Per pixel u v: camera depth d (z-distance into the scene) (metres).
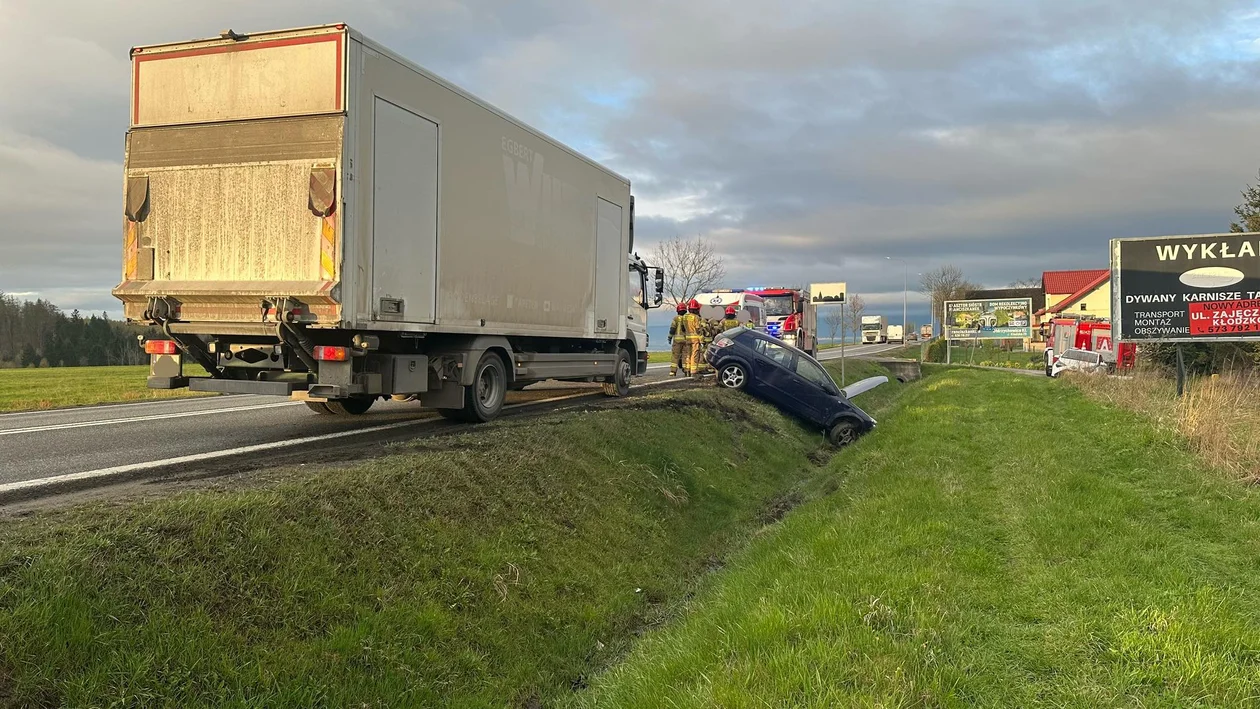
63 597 3.35
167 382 7.73
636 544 7.08
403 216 7.63
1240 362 18.45
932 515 6.43
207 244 7.27
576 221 11.52
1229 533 5.78
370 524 4.97
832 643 3.86
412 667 4.25
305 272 6.96
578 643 5.35
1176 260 14.55
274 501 4.63
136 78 7.52
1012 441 10.16
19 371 25.80
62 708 3.06
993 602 4.52
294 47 7.02
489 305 9.21
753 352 14.94
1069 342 30.62
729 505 9.26
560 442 7.89
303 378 7.80
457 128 8.48
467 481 6.14
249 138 7.13
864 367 29.03
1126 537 5.62
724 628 4.50
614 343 13.64
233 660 3.63
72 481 5.70
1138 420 10.90
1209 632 3.86
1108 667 3.66
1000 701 3.39
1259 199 20.12
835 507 7.61
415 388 8.37
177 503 4.31
